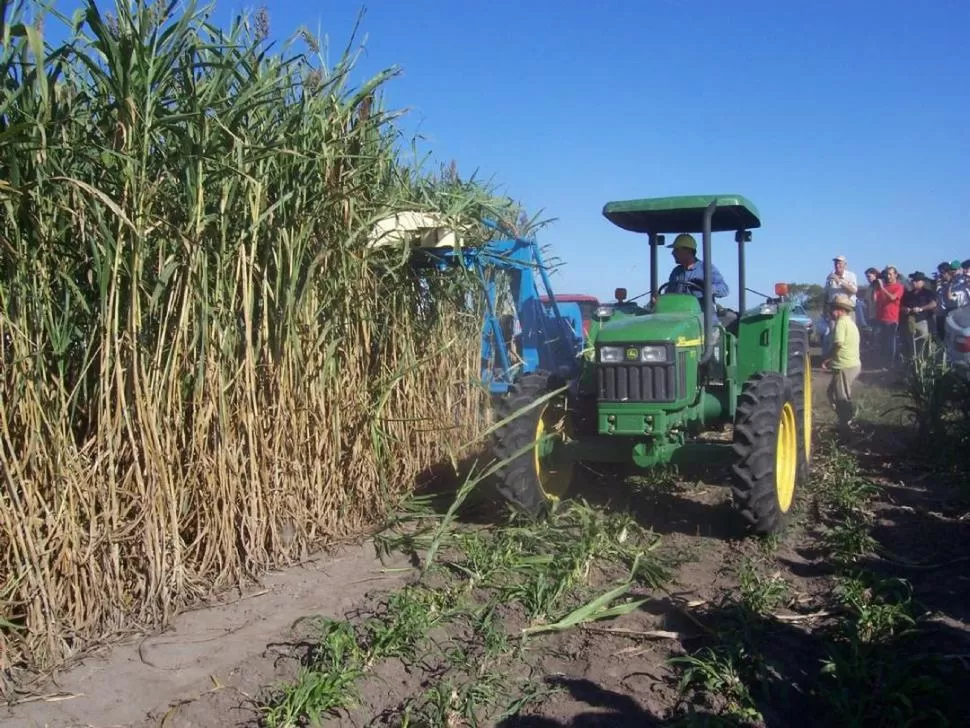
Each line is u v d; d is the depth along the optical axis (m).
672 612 4.35
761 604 4.30
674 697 3.53
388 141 5.42
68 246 4.02
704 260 5.87
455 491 6.61
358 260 5.27
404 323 6.17
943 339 13.29
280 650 3.95
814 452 8.16
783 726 3.30
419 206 5.75
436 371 6.77
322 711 3.41
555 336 7.27
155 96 4.07
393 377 5.67
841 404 9.16
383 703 3.54
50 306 3.89
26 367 3.77
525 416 5.52
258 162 4.66
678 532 5.66
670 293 6.53
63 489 3.88
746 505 5.24
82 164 4.04
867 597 4.34
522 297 7.19
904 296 14.01
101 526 4.05
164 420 4.30
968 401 7.88
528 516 5.49
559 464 6.10
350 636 3.85
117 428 4.07
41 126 3.58
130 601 4.23
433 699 3.46
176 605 4.35
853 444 8.59
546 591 4.48
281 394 4.93
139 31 3.94
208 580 4.62
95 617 4.03
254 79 4.66
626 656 3.89
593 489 6.68
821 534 5.62
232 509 4.66
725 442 5.89
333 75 4.99
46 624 3.82
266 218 4.76
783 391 5.62
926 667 3.56
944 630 4.00
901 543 5.39
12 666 3.72
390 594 4.55
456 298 6.91
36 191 3.76
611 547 5.14
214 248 4.57
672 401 5.37
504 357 6.90
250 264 4.68
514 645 3.99
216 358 4.55
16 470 3.73
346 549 5.36
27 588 3.76
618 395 5.47
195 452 4.50
